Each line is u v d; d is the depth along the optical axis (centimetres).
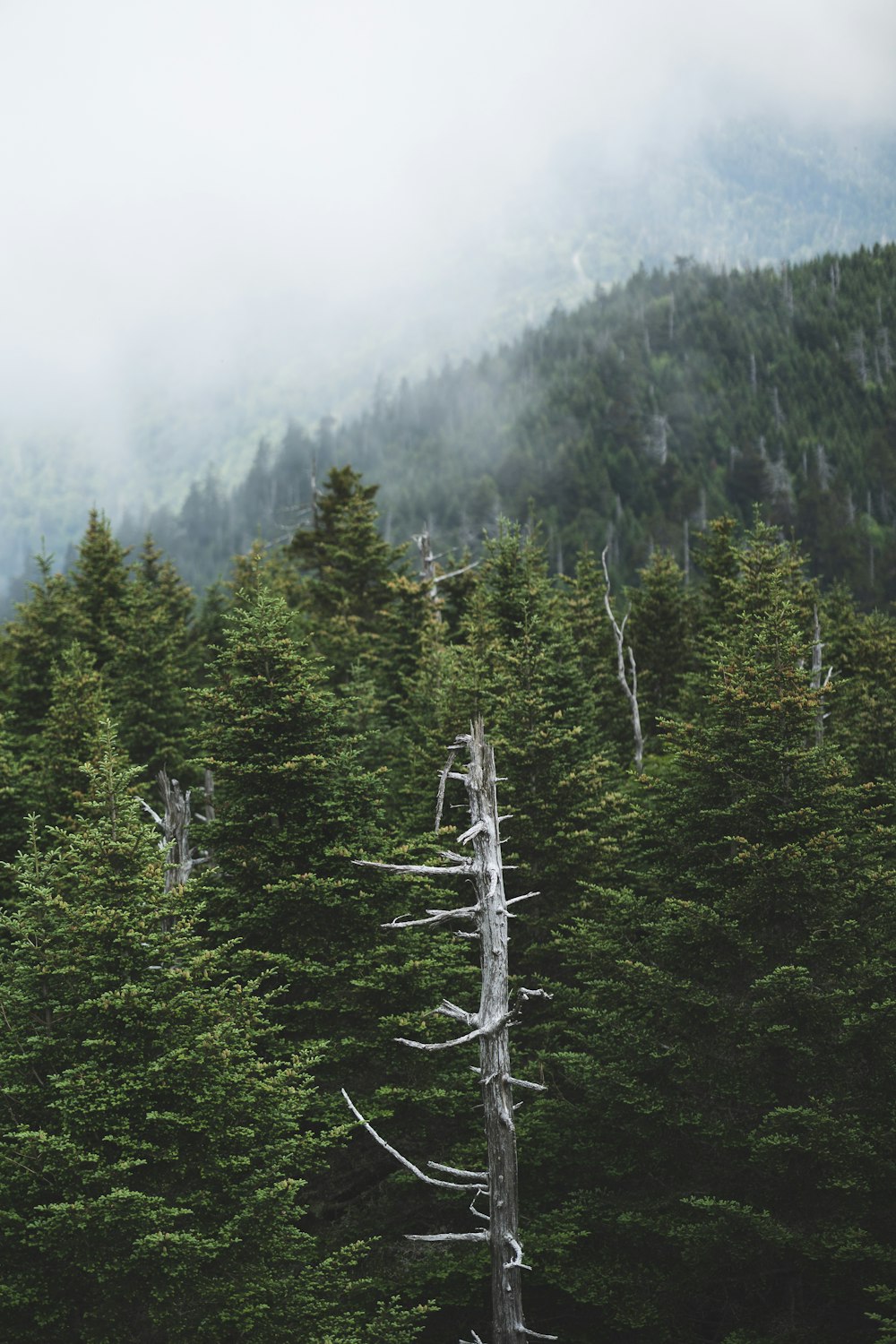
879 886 2028
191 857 2523
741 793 2184
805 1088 1947
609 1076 2008
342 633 4366
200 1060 1564
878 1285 1709
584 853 2586
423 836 2297
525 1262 1939
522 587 3978
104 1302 1482
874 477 17538
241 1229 1574
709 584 4928
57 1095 1559
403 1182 2050
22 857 1702
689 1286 1934
